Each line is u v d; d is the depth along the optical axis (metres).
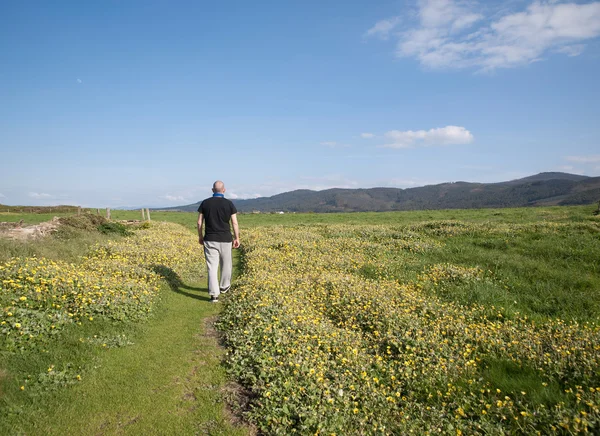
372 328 7.29
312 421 4.34
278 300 8.44
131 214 49.22
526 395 4.84
